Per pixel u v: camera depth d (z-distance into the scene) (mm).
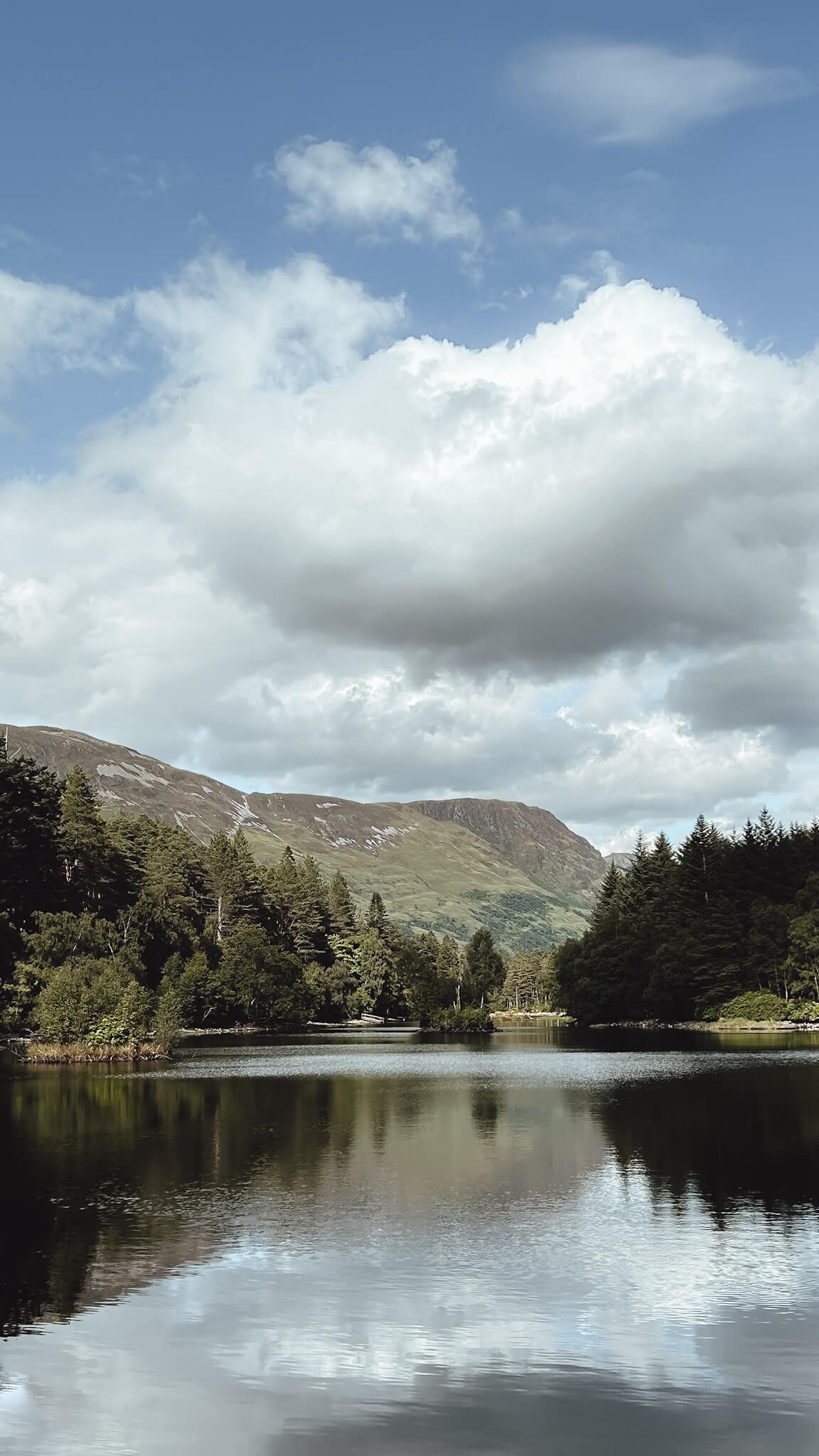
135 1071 61562
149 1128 36062
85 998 70938
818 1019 117250
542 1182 26172
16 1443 12062
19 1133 35094
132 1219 22188
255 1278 18047
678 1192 24797
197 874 155375
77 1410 12891
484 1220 22016
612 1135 33844
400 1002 177250
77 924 88688
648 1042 98688
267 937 151875
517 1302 16734
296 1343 15039
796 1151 30562
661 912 147375
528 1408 12945
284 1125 36844
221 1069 63406
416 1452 11828
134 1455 11805
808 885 129250
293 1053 83312
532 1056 77562
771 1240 20391
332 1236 20781
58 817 106750
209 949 130375
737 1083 51250
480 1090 49188
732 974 125750
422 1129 35531
